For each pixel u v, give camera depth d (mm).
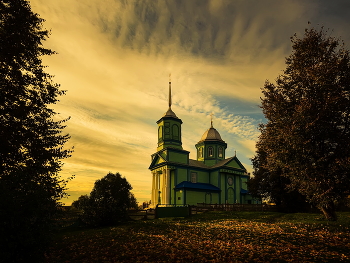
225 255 11719
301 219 21828
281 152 17391
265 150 20531
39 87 16078
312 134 16125
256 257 11312
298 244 13172
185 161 50812
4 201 7906
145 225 21391
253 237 15070
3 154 13695
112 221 23266
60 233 20094
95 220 22906
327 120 16172
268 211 34219
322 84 16031
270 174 32750
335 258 10898
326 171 16422
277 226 18453
